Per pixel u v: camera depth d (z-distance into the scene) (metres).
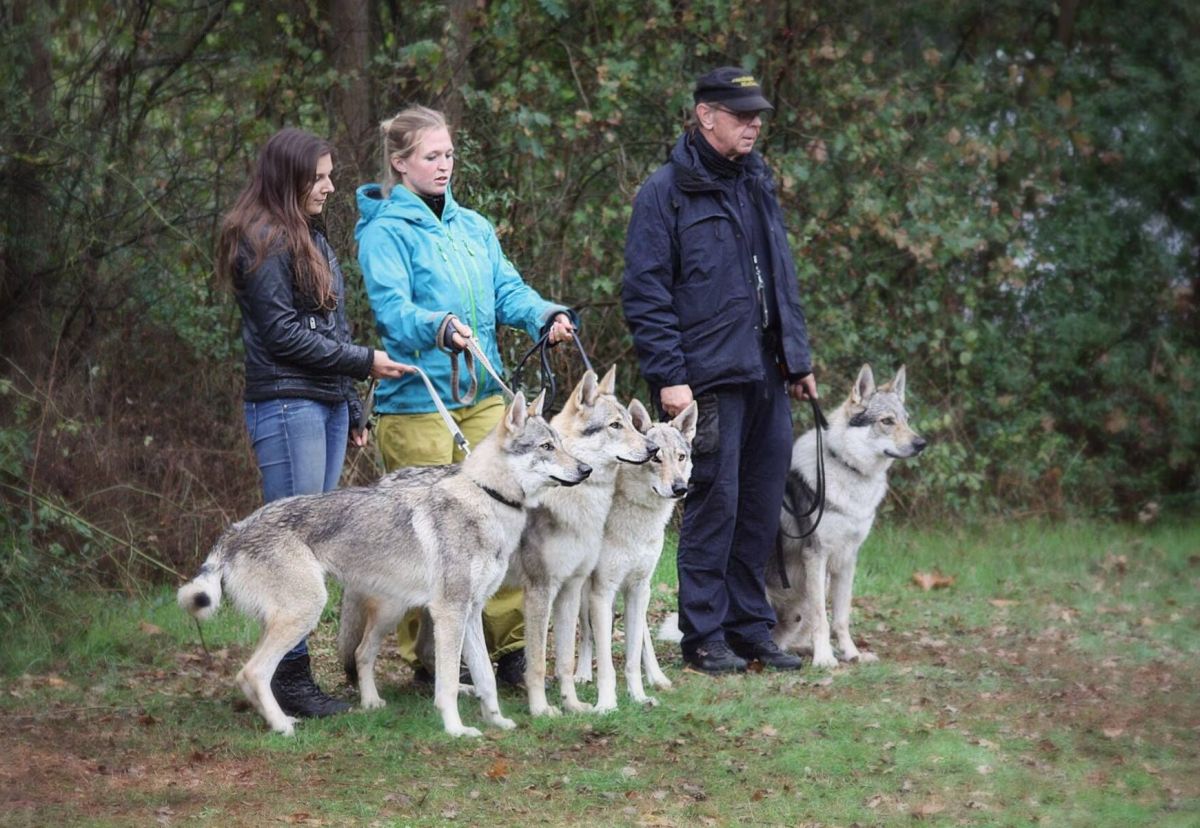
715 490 9.38
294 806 6.66
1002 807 6.85
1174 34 17.92
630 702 8.58
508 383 12.80
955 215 15.25
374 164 13.47
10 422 11.98
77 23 13.66
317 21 13.90
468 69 14.03
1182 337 18.45
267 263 7.82
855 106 15.20
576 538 8.20
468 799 6.77
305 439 8.04
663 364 9.28
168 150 14.04
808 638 10.45
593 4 14.34
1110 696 9.13
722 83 9.24
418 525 7.80
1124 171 18.28
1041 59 18.45
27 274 12.91
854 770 7.36
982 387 17.19
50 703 8.58
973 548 14.76
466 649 8.53
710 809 6.72
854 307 15.86
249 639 10.42
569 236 14.11
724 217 9.37
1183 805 6.91
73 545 11.71
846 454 10.02
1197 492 17.77
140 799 6.73
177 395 13.73
